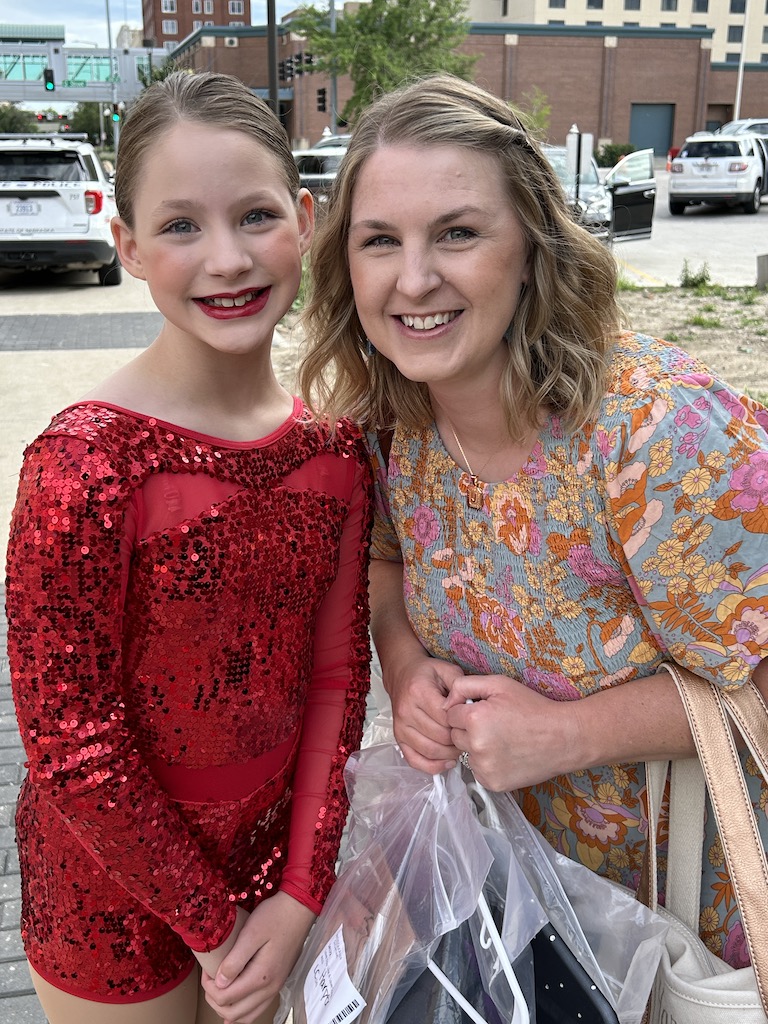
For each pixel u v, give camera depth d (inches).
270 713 54.3
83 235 467.5
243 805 55.0
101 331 392.8
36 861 54.3
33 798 54.1
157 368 51.5
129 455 47.0
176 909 50.5
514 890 53.1
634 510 50.3
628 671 55.6
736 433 49.5
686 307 476.1
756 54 2432.3
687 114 1909.4
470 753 54.2
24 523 45.4
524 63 1809.8
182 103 48.9
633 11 2319.1
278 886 58.7
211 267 48.5
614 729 53.6
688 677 53.8
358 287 53.3
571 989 51.4
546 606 55.6
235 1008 53.5
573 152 555.5
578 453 51.9
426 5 969.5
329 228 55.9
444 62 975.6
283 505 53.0
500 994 51.1
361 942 54.9
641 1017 53.8
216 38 1791.3
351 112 973.2
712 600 50.9
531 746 53.3
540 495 53.8
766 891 51.2
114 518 45.7
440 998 51.4
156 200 48.7
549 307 52.1
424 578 60.6
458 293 50.9
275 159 50.5
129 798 47.9
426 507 59.4
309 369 60.4
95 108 2632.9
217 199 48.5
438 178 49.4
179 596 48.8
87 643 46.1
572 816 59.9
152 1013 55.6
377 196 50.5
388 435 62.1
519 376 51.6
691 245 715.4
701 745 52.2
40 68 2394.2
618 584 54.0
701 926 58.5
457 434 57.1
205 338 50.0
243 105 50.0
